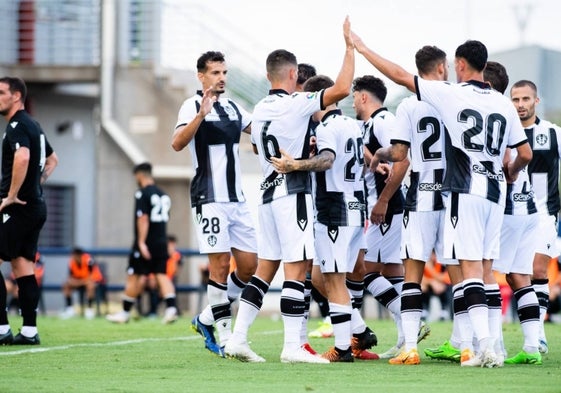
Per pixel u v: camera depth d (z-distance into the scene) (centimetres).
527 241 2400
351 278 2447
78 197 6881
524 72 7419
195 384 1827
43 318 4972
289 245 2205
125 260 6350
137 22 6481
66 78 6400
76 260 5453
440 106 2144
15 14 6550
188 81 6550
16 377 1956
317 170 2172
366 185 2541
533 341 2317
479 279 2152
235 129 2369
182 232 6369
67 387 1778
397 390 1733
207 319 2431
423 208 2219
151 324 4150
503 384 1825
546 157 2688
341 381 1880
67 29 6619
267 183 2234
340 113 2298
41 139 2719
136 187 6375
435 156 2203
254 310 2277
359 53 2183
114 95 6388
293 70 2256
